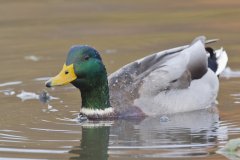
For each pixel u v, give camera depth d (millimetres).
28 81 16922
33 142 12422
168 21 22219
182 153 11570
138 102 14297
